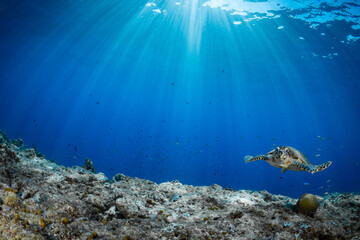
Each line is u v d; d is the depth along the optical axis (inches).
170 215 189.9
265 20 955.3
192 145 3737.7
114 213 183.0
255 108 2856.8
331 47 1067.9
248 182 2449.6
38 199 154.0
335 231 169.0
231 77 1791.3
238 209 196.5
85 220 154.5
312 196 185.9
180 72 1973.4
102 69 2183.8
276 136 4690.0
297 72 1455.5
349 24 873.5
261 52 1248.2
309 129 3816.4
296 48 1135.0
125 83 2669.8
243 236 157.5
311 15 862.5
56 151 2721.5
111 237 141.2
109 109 4498.0
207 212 200.7
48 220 137.4
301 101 2218.3
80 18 1144.2
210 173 2662.4
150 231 154.5
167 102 3454.7
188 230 155.7
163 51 1515.7
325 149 4950.8
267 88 1924.2
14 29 1341.0
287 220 173.8
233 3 885.2
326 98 2000.5
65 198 169.8
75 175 237.6
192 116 4151.1
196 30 1160.8
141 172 2107.5
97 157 3277.6
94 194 206.2
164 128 5201.8
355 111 2348.7
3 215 125.8
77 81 2874.0
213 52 1382.9
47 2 994.7
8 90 4035.4
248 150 5098.4
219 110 3351.4
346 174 3695.9
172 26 1162.0
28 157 281.1
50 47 1685.5
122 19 1127.6
